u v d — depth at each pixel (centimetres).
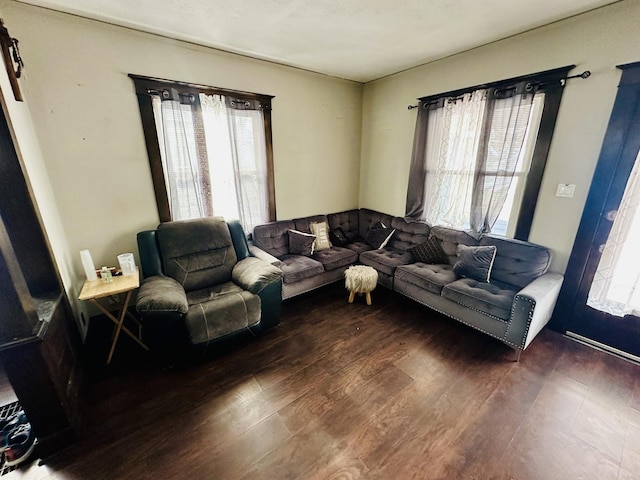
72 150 224
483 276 260
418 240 338
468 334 253
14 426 156
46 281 179
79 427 157
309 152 366
